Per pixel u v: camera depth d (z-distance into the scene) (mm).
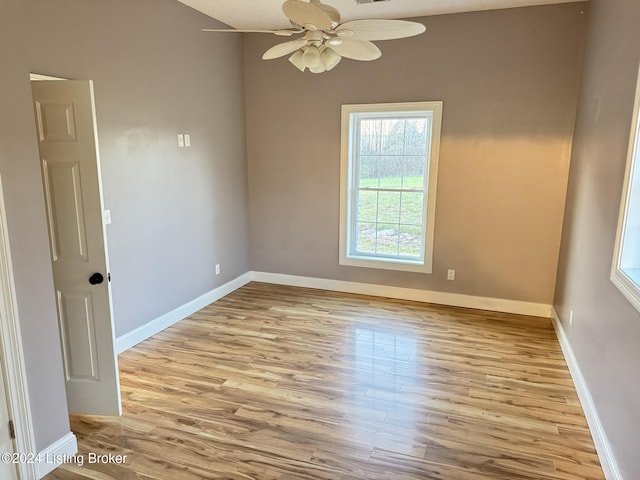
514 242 4375
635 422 1880
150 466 2252
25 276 2039
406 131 4676
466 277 4617
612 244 2434
